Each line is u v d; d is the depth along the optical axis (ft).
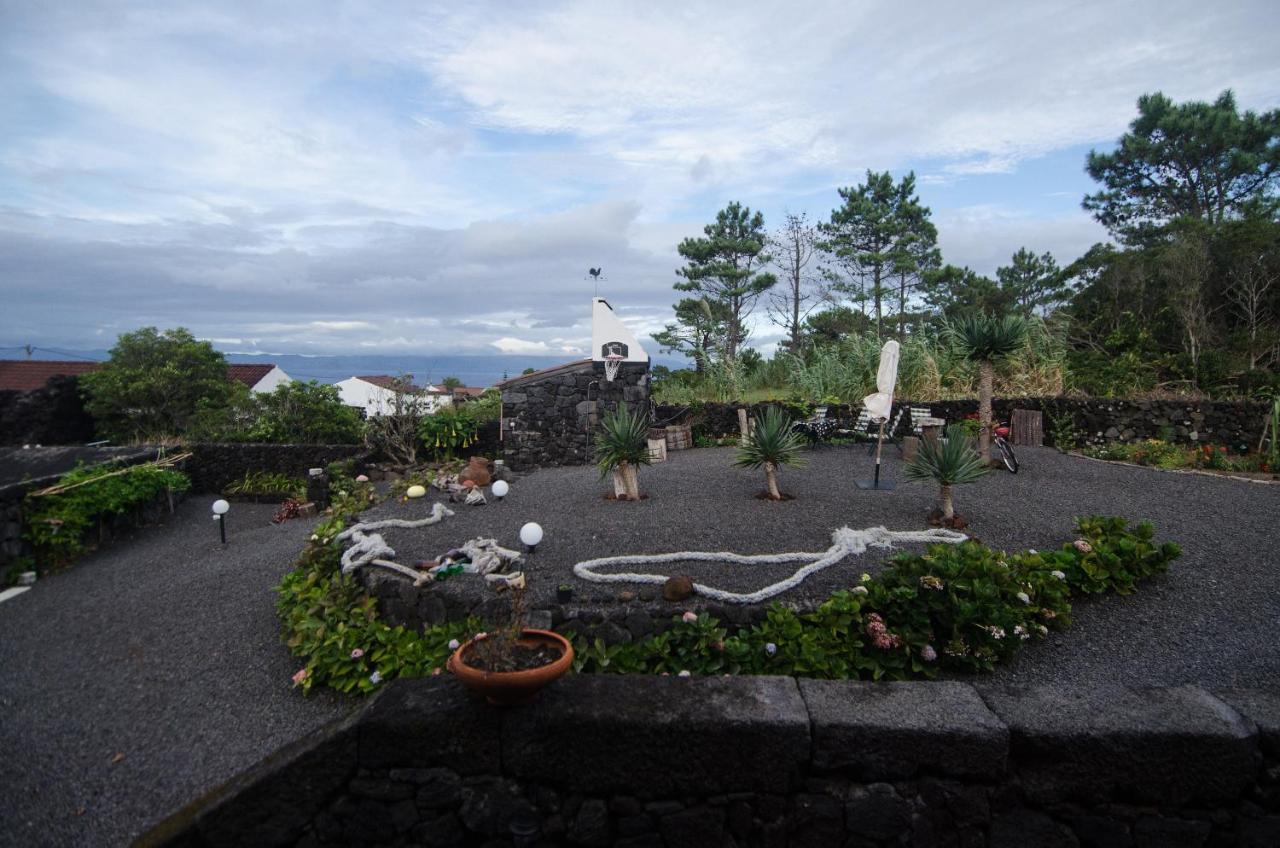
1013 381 42.24
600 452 26.71
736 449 39.78
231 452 44.96
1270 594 16.65
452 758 9.24
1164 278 54.03
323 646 16.44
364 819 9.26
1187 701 9.83
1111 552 17.03
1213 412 35.73
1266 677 13.23
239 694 16.19
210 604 21.93
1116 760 9.02
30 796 12.50
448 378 92.43
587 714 9.12
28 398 54.34
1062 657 14.53
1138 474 29.45
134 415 58.49
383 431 44.14
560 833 9.25
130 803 12.26
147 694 16.37
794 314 84.02
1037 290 93.40
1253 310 49.93
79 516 29.50
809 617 14.64
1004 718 9.33
